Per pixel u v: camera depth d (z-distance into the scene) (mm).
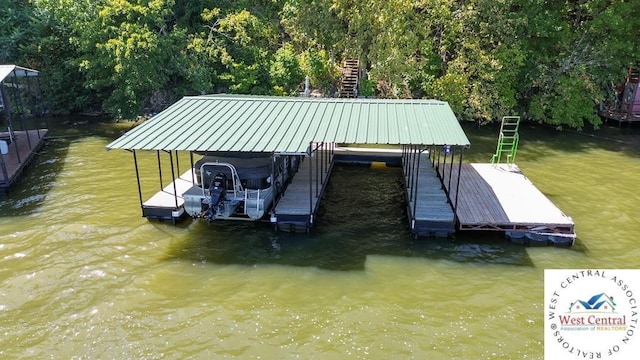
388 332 10062
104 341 9750
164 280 12023
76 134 26875
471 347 9594
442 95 28078
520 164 22172
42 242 13852
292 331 10094
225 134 13969
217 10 28812
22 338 9820
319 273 12414
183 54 27469
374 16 28391
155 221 15266
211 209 13570
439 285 11859
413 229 14164
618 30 26703
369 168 21797
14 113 30750
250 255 13328
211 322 10375
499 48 27828
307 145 13078
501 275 12297
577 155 23625
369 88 30375
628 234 14625
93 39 26078
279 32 35125
